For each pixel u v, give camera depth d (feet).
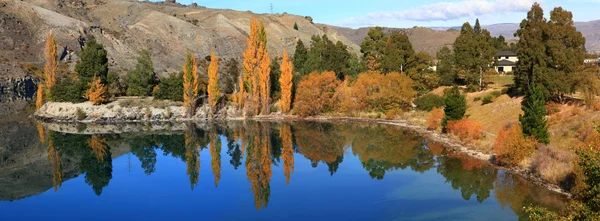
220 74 416.46
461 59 284.61
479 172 151.94
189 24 546.67
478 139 191.21
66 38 456.04
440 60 342.85
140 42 491.31
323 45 388.78
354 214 118.42
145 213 124.47
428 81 315.78
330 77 305.73
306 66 349.00
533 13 211.82
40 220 120.67
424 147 198.80
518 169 148.05
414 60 325.01
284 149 208.95
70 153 208.03
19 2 483.51
